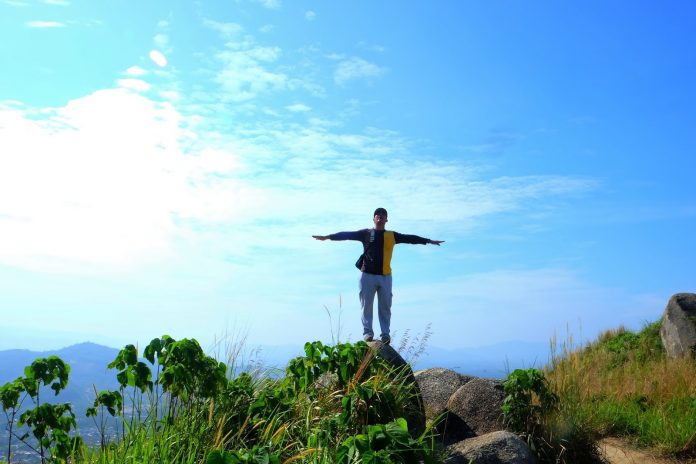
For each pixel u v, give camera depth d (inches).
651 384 394.0
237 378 258.4
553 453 269.0
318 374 266.1
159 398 219.3
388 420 239.0
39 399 211.8
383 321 360.8
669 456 290.2
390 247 362.6
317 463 193.9
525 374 280.2
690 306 538.9
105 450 189.2
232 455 146.6
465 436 294.4
